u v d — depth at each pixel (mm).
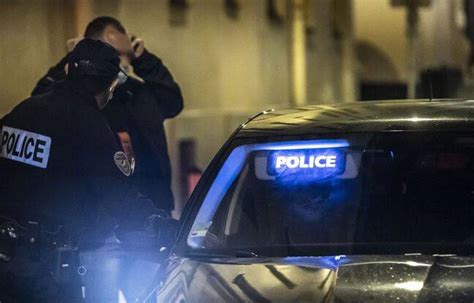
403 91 60000
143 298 9969
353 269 9328
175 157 34531
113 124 15281
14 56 25844
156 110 15719
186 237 10664
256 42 42750
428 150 10938
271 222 10797
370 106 11836
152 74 15984
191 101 36594
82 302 11617
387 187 10805
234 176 11172
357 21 61938
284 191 10992
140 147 15531
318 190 10930
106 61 11961
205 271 9734
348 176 10938
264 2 43688
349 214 10688
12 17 25812
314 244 10477
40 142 11773
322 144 11102
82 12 27578
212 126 37906
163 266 10305
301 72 43125
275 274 9461
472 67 53469
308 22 49344
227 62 39781
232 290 9289
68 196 11703
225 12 39719
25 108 11953
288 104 44812
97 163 11719
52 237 11547
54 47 27156
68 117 11789
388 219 10562
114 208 11711
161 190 15734
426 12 64125
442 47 64562
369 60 62000
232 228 10875
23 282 11453
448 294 8867
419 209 10602
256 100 42500
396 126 11148
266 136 11328
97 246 11594
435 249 10148
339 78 54688
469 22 53125
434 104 11750
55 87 12062
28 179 11766
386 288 8977
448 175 10812
